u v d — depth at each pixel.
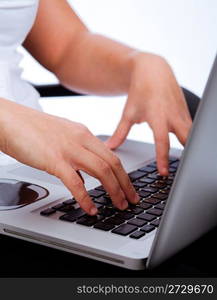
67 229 0.57
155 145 0.82
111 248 0.53
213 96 0.45
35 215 0.60
